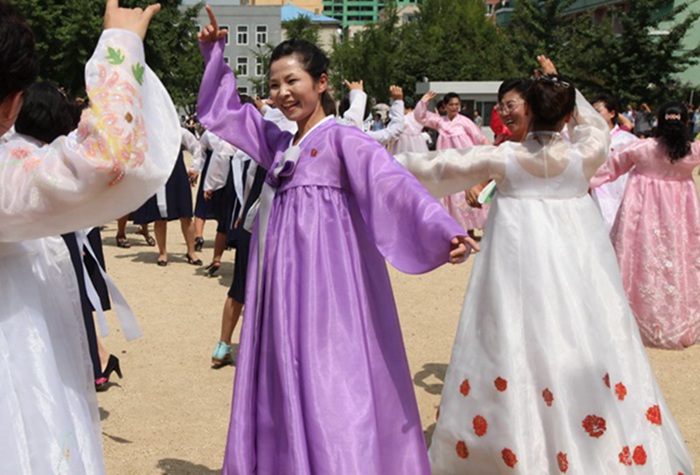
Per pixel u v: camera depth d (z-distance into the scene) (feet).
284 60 11.20
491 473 12.41
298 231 10.89
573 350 12.13
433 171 13.03
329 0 635.25
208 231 41.42
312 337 10.48
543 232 12.66
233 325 19.16
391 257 10.41
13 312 7.55
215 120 11.94
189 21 135.85
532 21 146.92
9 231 7.23
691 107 108.68
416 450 11.09
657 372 19.70
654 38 127.65
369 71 172.76
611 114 26.40
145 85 7.76
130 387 17.81
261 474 10.68
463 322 13.08
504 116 14.25
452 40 184.96
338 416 10.17
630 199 22.36
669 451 12.71
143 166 7.35
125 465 14.05
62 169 7.04
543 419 12.09
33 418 7.41
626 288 22.25
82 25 116.37
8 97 7.27
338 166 11.05
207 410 16.61
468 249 9.96
